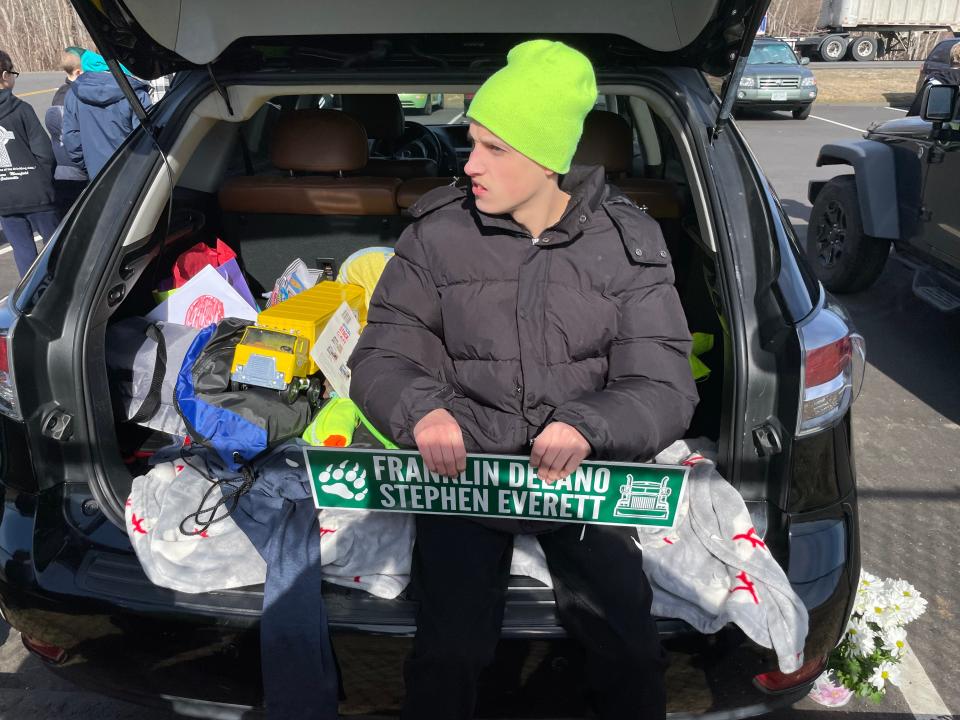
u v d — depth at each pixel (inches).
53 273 72.4
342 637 61.4
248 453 77.0
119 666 67.0
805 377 65.7
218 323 90.3
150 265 94.3
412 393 58.3
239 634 62.5
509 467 58.4
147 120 83.0
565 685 63.4
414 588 61.1
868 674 82.9
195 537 67.7
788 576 64.3
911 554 112.4
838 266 213.9
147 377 84.0
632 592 59.3
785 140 510.0
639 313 60.9
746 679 63.2
